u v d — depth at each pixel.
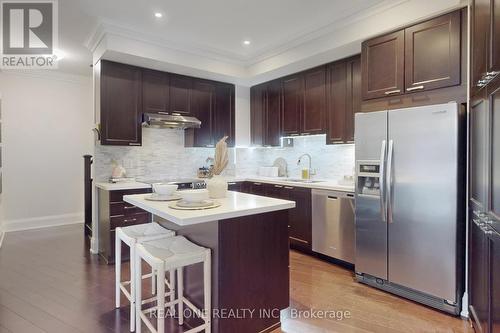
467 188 2.34
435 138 2.44
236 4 2.98
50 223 5.30
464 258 2.38
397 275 2.69
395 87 2.83
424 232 2.50
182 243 2.09
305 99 4.22
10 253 3.83
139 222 3.70
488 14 1.71
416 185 2.54
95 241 3.88
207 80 4.67
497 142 1.62
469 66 2.26
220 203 2.19
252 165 5.39
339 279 3.09
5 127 4.86
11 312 2.39
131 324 2.14
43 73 5.14
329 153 4.36
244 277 2.06
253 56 4.39
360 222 2.97
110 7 3.02
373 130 2.83
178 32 3.63
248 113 5.16
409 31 2.74
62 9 3.05
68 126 5.46
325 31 3.41
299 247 3.98
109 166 4.11
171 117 4.10
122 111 3.85
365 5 2.94
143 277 2.64
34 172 5.14
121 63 3.84
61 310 2.42
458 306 2.36
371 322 2.29
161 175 4.55
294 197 3.97
